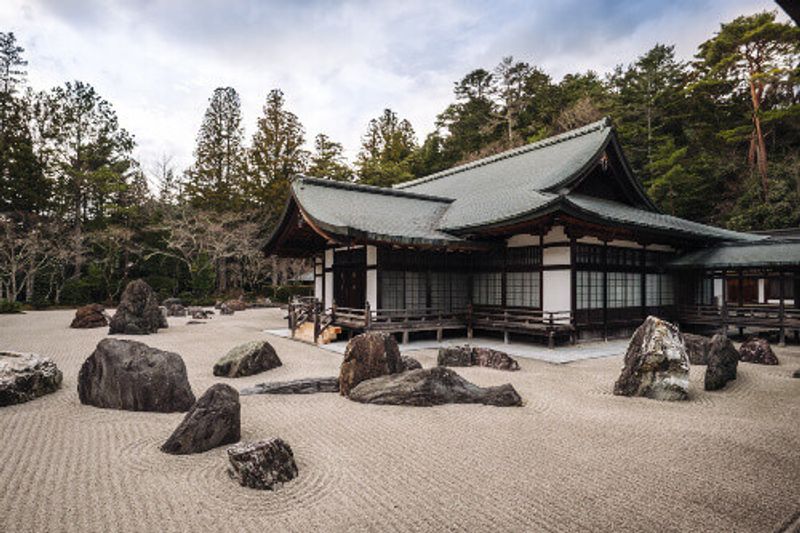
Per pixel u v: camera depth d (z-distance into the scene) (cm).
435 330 1605
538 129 4128
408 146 5031
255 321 2364
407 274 1576
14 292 2970
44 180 3503
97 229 3700
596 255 1505
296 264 4166
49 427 646
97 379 762
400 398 772
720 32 3259
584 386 913
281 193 4025
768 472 499
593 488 460
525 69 4500
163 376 743
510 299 1580
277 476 466
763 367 1088
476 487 462
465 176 2417
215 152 4344
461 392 789
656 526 388
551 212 1236
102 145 4069
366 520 396
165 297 3572
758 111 2975
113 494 439
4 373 777
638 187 1845
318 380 882
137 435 614
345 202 1681
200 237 3666
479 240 1547
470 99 4756
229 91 4497
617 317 1570
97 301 3472
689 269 1700
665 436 617
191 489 452
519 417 705
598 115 3600
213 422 566
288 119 4309
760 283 2411
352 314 1634
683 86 3484
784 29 2875
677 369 812
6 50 3894
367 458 540
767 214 2745
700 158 3117
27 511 403
